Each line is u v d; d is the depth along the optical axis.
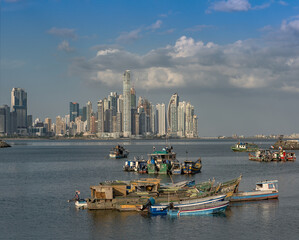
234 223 59.88
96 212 66.75
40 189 92.44
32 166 158.12
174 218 62.88
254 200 75.56
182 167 126.44
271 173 123.94
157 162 128.12
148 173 126.25
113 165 160.62
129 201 67.69
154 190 72.44
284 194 82.12
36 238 53.81
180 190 72.81
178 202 66.12
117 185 70.25
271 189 77.69
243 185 96.31
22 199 79.56
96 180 109.56
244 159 193.75
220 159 195.88
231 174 123.12
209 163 169.88
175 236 54.16
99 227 58.41
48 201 77.25
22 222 61.44
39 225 59.75
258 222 60.38
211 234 54.84
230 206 70.62
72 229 57.62
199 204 65.75
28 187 95.81
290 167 145.62
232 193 74.62
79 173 128.62
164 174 124.44
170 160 129.75
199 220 61.66
